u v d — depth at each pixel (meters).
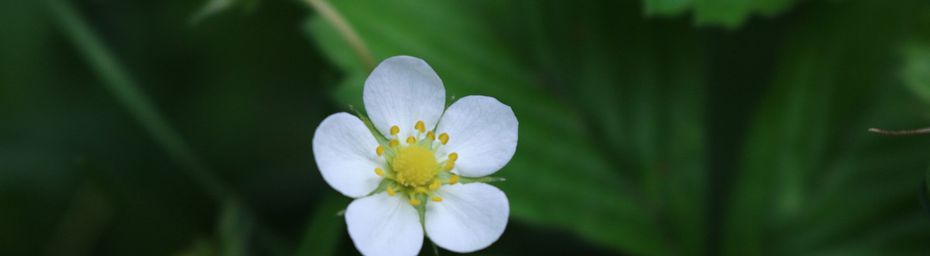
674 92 0.22
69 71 0.22
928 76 0.21
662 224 0.21
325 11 0.19
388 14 0.21
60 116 0.22
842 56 0.22
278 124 0.22
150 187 0.21
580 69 0.22
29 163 0.21
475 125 0.17
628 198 0.21
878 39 0.22
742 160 0.22
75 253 0.21
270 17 0.22
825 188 0.22
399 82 0.17
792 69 0.22
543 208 0.21
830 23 0.22
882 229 0.21
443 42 0.21
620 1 0.21
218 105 0.22
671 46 0.21
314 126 0.22
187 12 0.22
